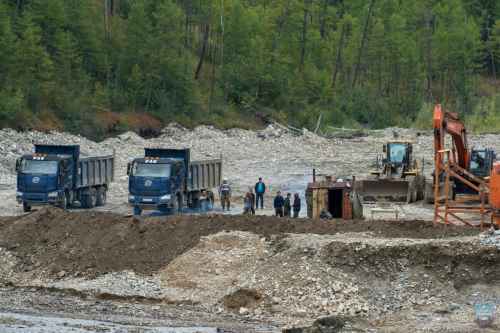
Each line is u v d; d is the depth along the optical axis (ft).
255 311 202.39
